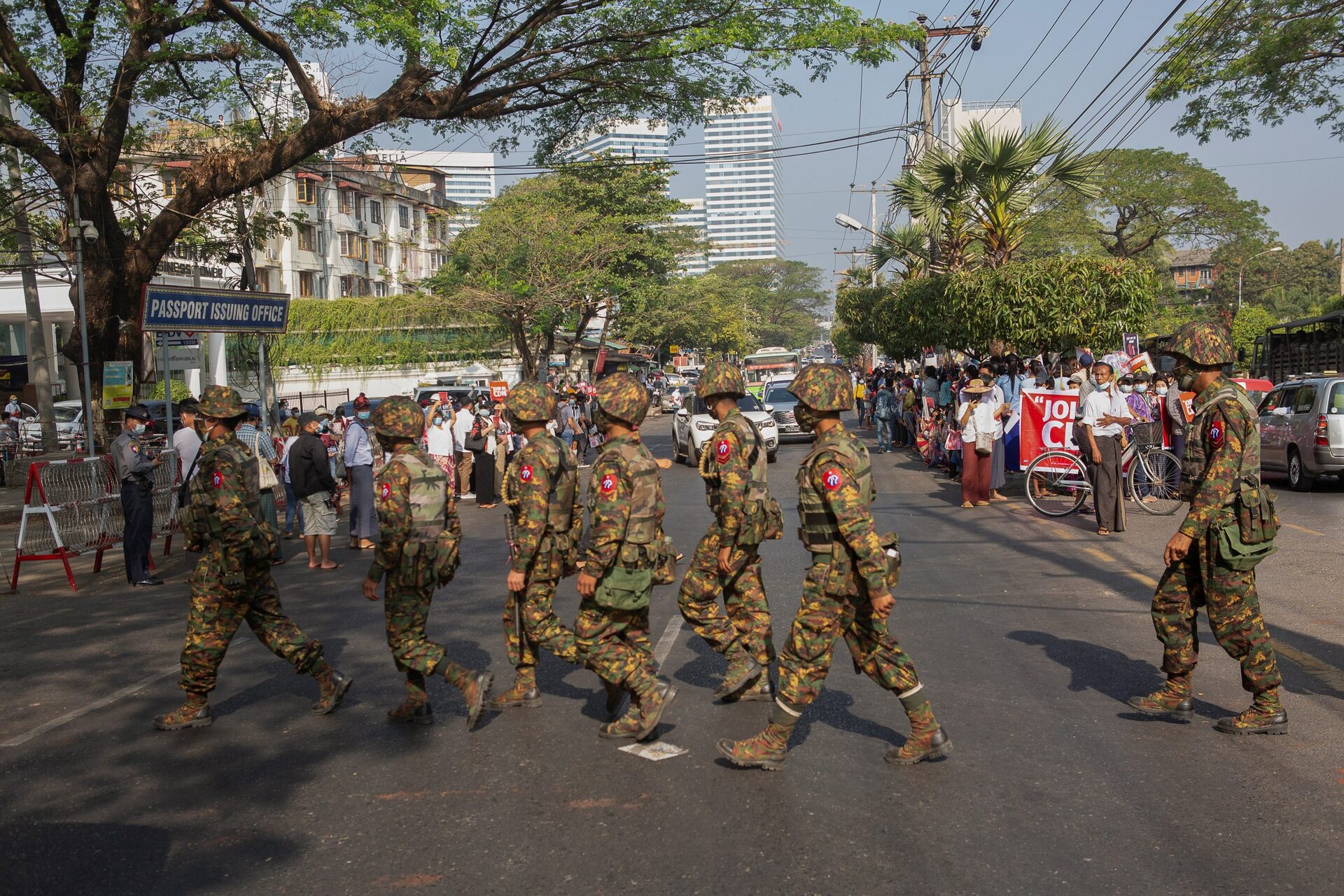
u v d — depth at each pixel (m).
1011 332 18.16
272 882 3.80
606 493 5.05
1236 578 5.09
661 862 3.86
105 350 18.27
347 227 56.06
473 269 37.41
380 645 7.50
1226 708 5.55
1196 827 4.09
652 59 17.81
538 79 18.06
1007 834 4.05
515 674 6.49
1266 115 20.28
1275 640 6.89
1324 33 18.88
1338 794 4.39
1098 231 48.44
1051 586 8.82
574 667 6.77
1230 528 5.04
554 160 22.05
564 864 3.87
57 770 5.09
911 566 9.94
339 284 55.78
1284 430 15.70
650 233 43.66
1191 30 19.97
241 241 20.72
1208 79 20.12
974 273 19.47
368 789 4.70
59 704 6.32
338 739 5.43
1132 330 17.83
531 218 36.97
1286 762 4.77
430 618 8.28
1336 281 77.81
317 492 11.11
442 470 5.64
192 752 5.30
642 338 59.31
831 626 4.60
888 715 5.55
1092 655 6.65
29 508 10.41
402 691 6.31
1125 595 8.39
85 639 8.12
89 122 17.58
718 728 5.39
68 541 10.61
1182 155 46.44
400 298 48.38
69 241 18.09
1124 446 11.66
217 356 39.22
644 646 5.35
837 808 4.31
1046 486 13.81
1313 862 3.77
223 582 5.54
